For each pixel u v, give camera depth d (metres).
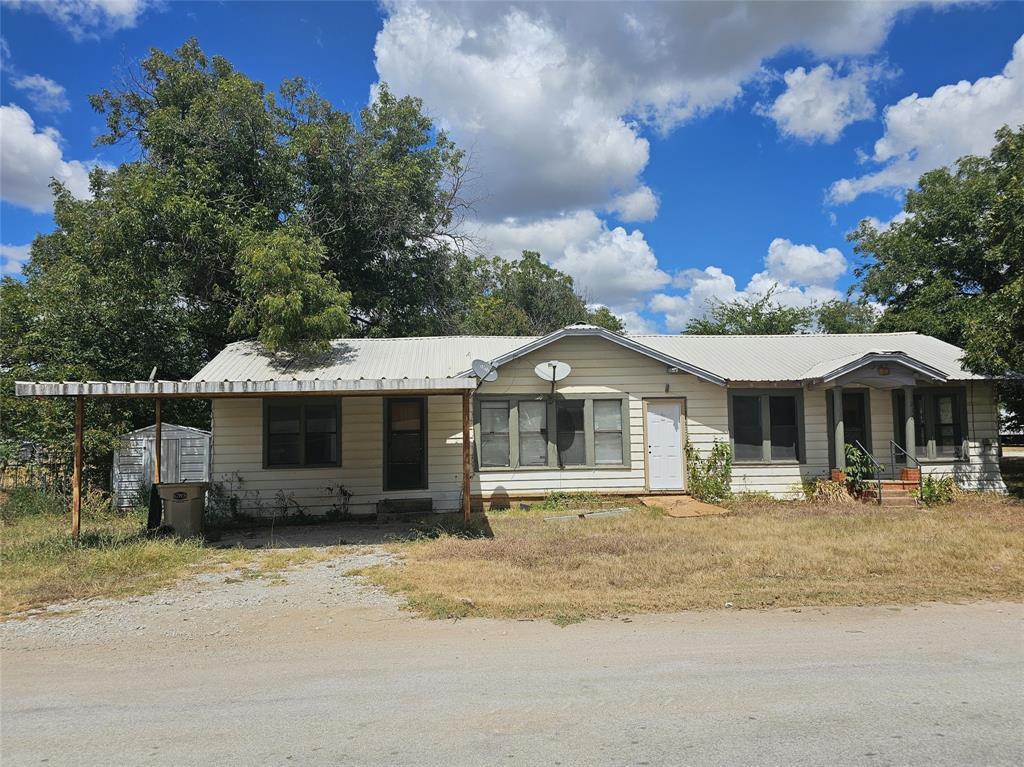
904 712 4.07
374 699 4.45
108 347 17.02
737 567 8.16
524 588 7.38
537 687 4.61
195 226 16.25
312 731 3.96
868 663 4.98
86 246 17.06
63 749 3.79
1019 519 11.80
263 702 4.45
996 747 3.60
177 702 4.48
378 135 21.59
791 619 6.19
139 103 19.84
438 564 8.71
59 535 11.07
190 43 19.61
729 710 4.15
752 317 29.84
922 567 8.05
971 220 20.36
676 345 17.36
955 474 15.60
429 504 13.95
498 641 5.70
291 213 19.19
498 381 14.62
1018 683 4.54
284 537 11.60
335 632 6.09
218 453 13.85
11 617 6.79
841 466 14.55
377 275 22.09
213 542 11.16
